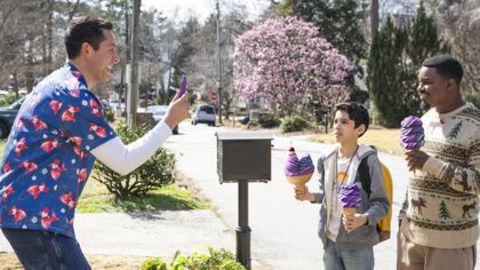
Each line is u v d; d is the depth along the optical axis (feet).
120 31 139.54
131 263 20.07
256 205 33.45
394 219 30.32
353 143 13.05
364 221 12.08
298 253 23.29
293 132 110.22
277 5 153.17
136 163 10.07
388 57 100.17
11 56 100.22
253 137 16.96
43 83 10.05
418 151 11.28
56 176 9.66
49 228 9.50
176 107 10.53
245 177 17.01
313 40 127.03
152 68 256.32
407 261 12.42
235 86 141.08
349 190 11.90
